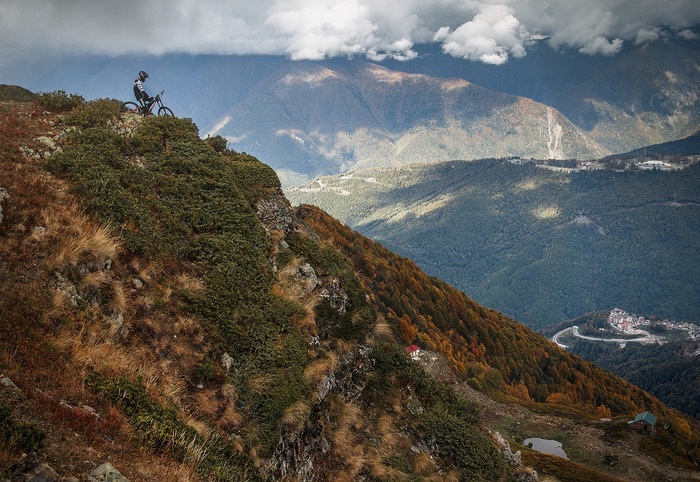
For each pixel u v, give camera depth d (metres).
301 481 12.11
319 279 18.31
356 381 17.55
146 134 17.70
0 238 10.06
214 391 11.23
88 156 14.50
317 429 13.84
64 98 18.45
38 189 11.98
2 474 5.82
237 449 10.34
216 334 12.39
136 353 10.43
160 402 9.62
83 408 8.08
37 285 9.64
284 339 13.89
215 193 16.80
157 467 8.04
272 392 12.26
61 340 9.06
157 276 12.62
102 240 11.55
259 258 15.58
